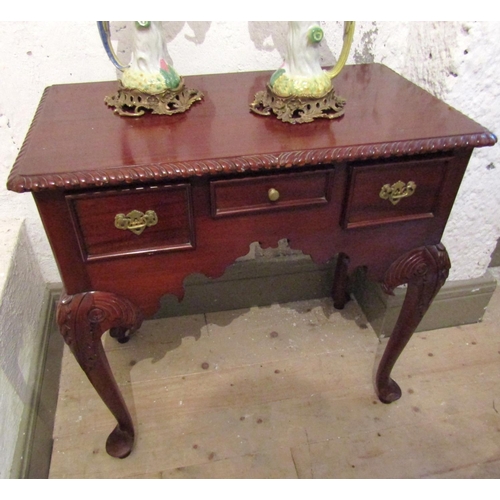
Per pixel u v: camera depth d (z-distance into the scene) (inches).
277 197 27.0
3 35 34.2
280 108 29.4
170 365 46.8
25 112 38.2
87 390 44.2
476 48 33.9
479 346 49.1
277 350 48.4
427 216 30.5
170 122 29.0
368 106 31.2
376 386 42.9
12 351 37.7
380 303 48.1
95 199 24.8
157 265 28.5
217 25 36.7
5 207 42.5
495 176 40.9
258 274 50.6
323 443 40.2
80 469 38.2
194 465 38.6
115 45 36.2
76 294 28.4
